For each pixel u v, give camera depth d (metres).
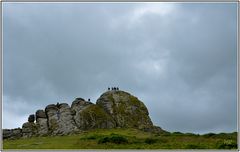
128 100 98.62
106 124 90.75
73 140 71.69
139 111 96.81
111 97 98.62
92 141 67.75
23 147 63.53
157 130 92.56
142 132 85.62
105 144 63.97
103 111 93.88
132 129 88.56
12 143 71.75
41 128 87.31
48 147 62.59
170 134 77.50
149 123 95.31
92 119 90.31
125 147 60.88
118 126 91.94
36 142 71.50
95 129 88.75
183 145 60.97
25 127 87.00
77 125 88.62
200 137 70.19
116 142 65.12
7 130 85.31
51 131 86.12
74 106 95.19
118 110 95.44
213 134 71.88
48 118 90.56
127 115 94.69
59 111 92.00
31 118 92.31
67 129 85.81
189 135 73.25
